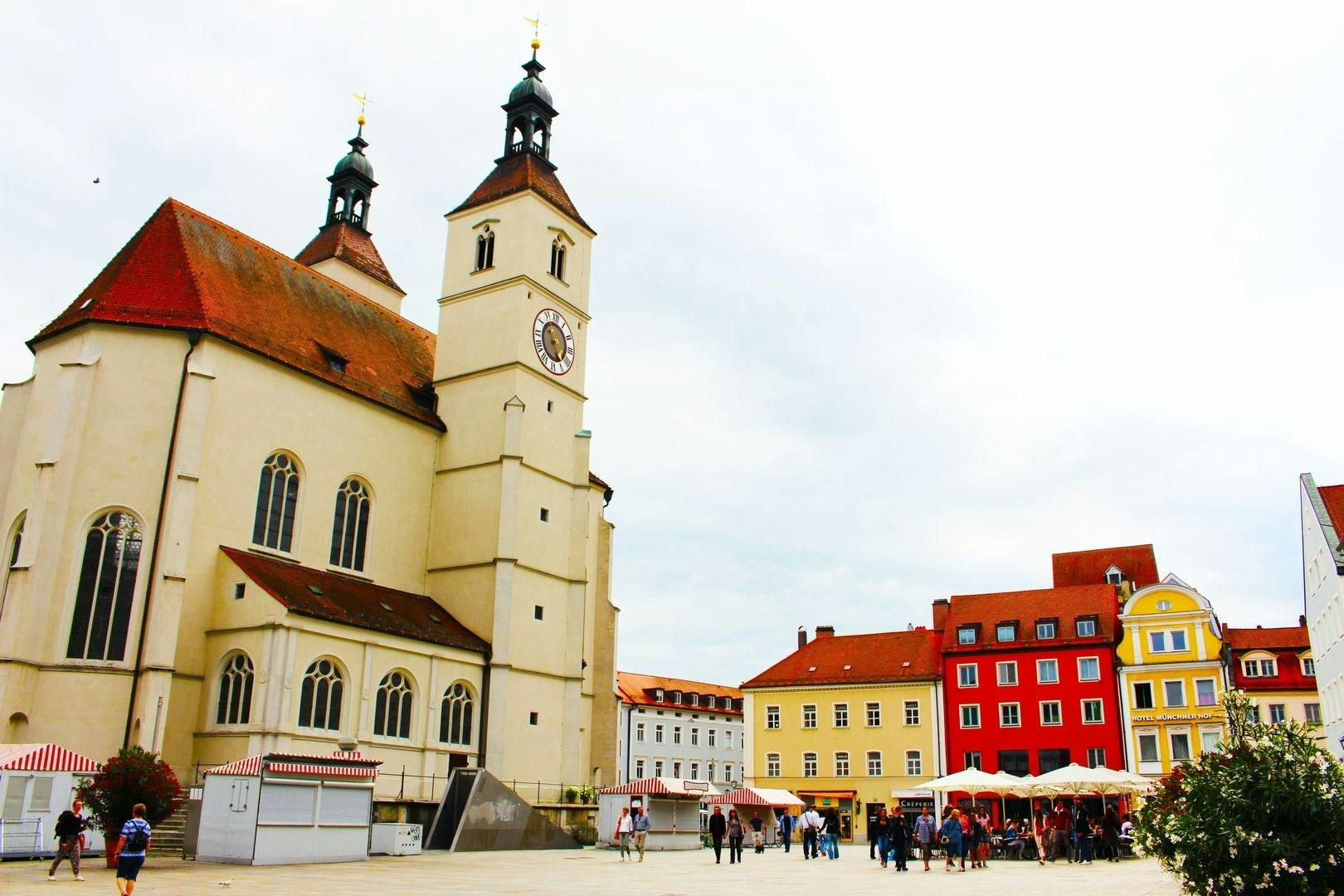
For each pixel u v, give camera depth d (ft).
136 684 134.31
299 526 161.27
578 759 188.24
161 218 164.35
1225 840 61.41
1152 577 307.37
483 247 206.69
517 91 217.56
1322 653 203.51
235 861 103.04
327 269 238.89
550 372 201.16
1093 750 250.37
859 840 272.72
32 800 105.60
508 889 84.02
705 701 417.90
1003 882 105.40
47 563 134.82
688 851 170.40
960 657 271.90
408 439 188.14
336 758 114.73
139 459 142.61
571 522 200.03
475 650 171.42
